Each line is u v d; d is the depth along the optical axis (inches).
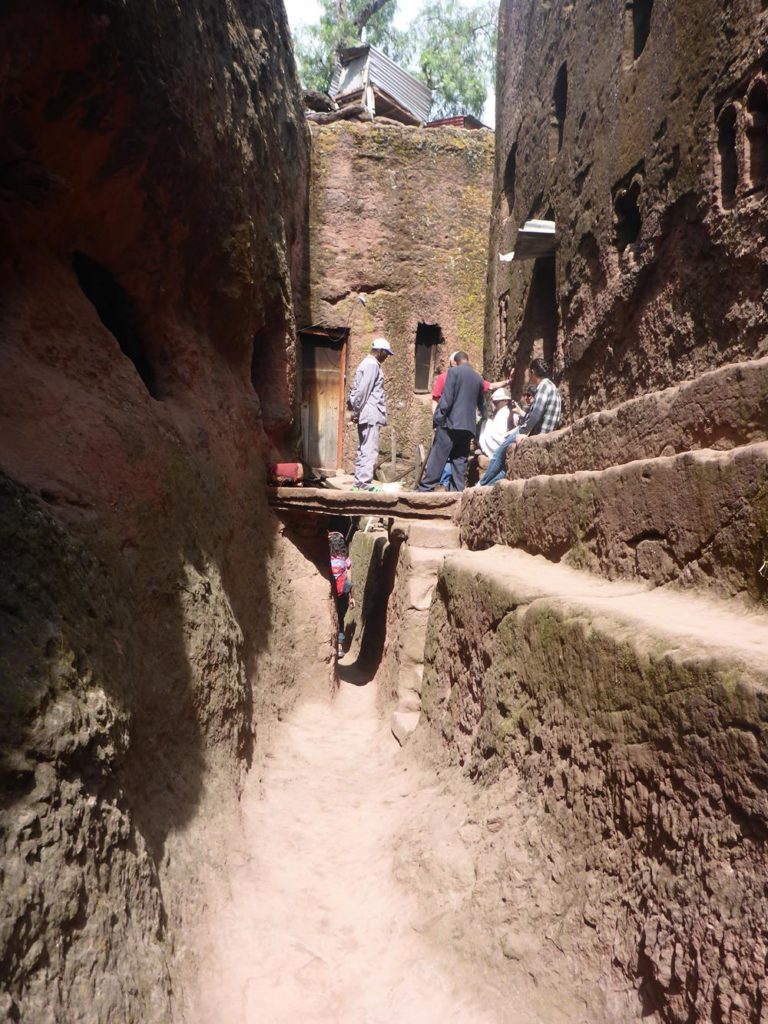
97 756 105.7
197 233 215.5
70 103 148.4
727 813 81.0
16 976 79.7
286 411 319.6
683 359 219.9
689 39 217.0
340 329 512.1
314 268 506.9
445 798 165.0
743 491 113.2
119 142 164.7
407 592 253.1
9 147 145.0
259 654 244.4
